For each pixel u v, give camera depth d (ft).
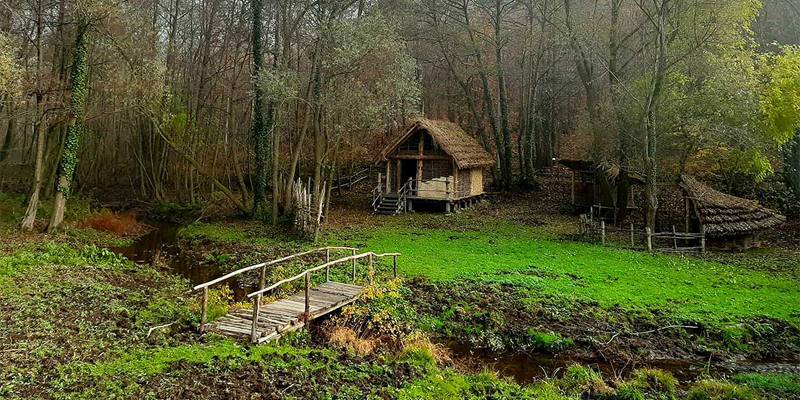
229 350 31.12
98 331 32.99
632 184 97.40
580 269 57.52
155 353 29.63
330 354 33.12
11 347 28.76
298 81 85.92
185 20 129.39
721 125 73.26
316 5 91.50
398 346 36.70
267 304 40.78
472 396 28.55
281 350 32.27
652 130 74.74
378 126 90.22
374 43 79.20
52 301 38.55
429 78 164.66
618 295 47.88
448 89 156.35
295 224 80.18
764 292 48.62
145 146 115.44
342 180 137.28
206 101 119.34
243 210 95.45
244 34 113.91
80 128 74.18
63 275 47.24
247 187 127.65
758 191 93.71
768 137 76.54
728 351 38.06
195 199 114.42
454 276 54.34
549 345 38.63
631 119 82.58
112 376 26.04
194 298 43.34
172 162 119.65
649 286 50.75
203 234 81.71
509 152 124.47
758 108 73.72
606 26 90.63
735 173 91.15
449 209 103.09
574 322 42.22
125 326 35.01
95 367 26.96
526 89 138.72
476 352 38.47
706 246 71.10
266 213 93.91
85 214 83.10
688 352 37.86
